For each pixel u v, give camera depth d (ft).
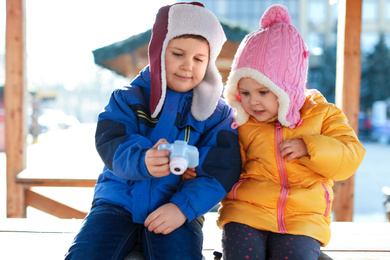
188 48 4.37
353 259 4.48
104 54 18.33
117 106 4.53
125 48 18.26
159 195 4.31
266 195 4.38
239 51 4.60
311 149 4.17
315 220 4.26
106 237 3.88
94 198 4.48
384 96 69.72
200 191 4.23
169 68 4.45
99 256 3.71
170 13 4.33
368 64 71.20
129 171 3.97
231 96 4.73
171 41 4.39
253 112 4.58
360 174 30.86
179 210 4.08
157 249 3.88
